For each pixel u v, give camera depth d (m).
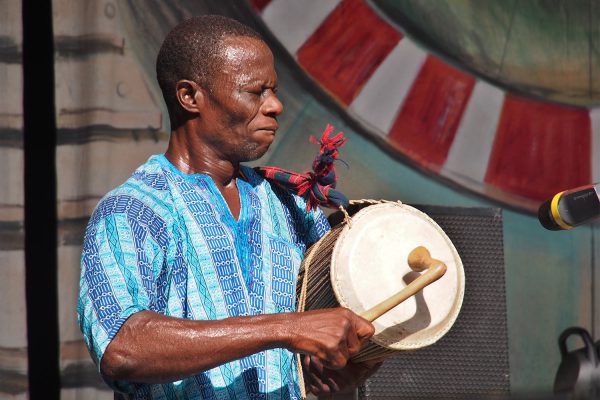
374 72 11.06
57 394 9.50
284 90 10.67
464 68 11.52
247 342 5.01
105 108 9.63
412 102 11.26
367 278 5.55
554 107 11.90
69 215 9.48
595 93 12.04
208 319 5.52
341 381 5.96
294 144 10.66
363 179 11.02
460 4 11.57
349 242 5.65
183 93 5.80
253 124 5.75
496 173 11.65
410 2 11.27
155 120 9.84
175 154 5.90
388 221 5.76
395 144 11.18
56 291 9.50
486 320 8.54
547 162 11.85
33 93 9.59
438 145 11.38
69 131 9.53
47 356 9.52
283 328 5.04
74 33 9.62
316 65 10.80
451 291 5.67
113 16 9.74
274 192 6.20
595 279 11.91
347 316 5.09
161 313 5.49
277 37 10.64
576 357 10.88
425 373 8.20
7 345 9.20
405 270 5.60
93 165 9.55
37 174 9.55
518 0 11.83
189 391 5.48
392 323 5.49
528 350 11.62
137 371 5.06
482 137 11.60
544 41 11.93
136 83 9.78
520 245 11.75
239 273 5.66
